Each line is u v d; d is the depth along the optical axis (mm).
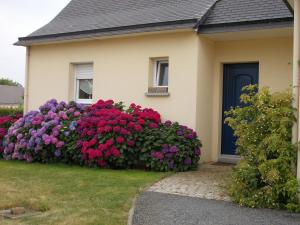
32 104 14672
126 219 6105
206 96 11523
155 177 9117
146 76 12070
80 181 8719
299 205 6734
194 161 10312
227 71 11891
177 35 11453
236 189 7340
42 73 14438
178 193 7758
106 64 12914
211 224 5949
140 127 10367
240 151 7781
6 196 7340
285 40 10836
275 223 6043
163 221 6059
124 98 12508
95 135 10562
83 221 5949
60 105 12062
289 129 7270
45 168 10406
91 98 13594
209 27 10906
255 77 11500
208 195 7637
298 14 7383
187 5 12266
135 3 13930
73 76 13906
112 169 10281
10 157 12117
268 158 7332
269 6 10812
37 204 6797
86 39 13031
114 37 12547
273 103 7590
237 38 11367
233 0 11742
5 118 13273
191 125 11148
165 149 9969
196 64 11094
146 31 11578
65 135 10984
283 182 6965
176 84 11453
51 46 14211
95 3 15117
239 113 7938
